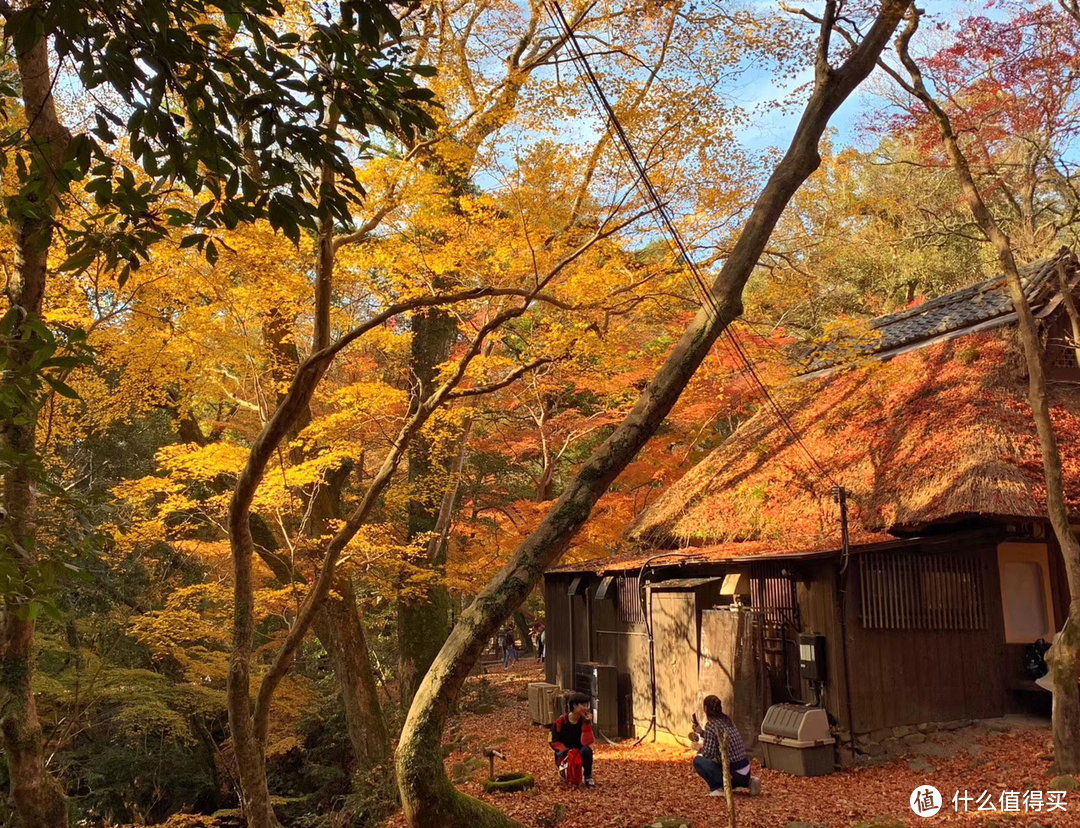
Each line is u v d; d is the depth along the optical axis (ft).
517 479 72.23
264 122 12.98
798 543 35.09
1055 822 21.79
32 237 19.90
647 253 38.29
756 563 36.35
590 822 25.53
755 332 42.29
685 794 28.43
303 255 31.53
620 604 44.01
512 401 51.11
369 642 65.41
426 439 48.98
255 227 28.19
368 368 51.31
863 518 35.06
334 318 37.86
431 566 48.57
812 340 42.98
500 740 41.27
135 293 29.01
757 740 33.55
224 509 41.83
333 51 12.94
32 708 21.53
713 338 23.15
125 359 33.37
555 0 23.36
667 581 39.34
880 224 72.33
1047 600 35.29
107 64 11.91
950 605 33.53
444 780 21.31
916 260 70.95
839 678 31.27
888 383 41.88
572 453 71.31
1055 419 34.50
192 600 42.80
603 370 42.22
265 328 37.99
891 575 32.71
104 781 48.98
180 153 12.63
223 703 45.73
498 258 32.81
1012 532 33.81
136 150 12.53
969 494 30.68
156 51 12.05
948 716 32.83
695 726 28.91
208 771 52.75
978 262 73.10
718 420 62.03
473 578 49.90
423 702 21.58
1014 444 32.50
